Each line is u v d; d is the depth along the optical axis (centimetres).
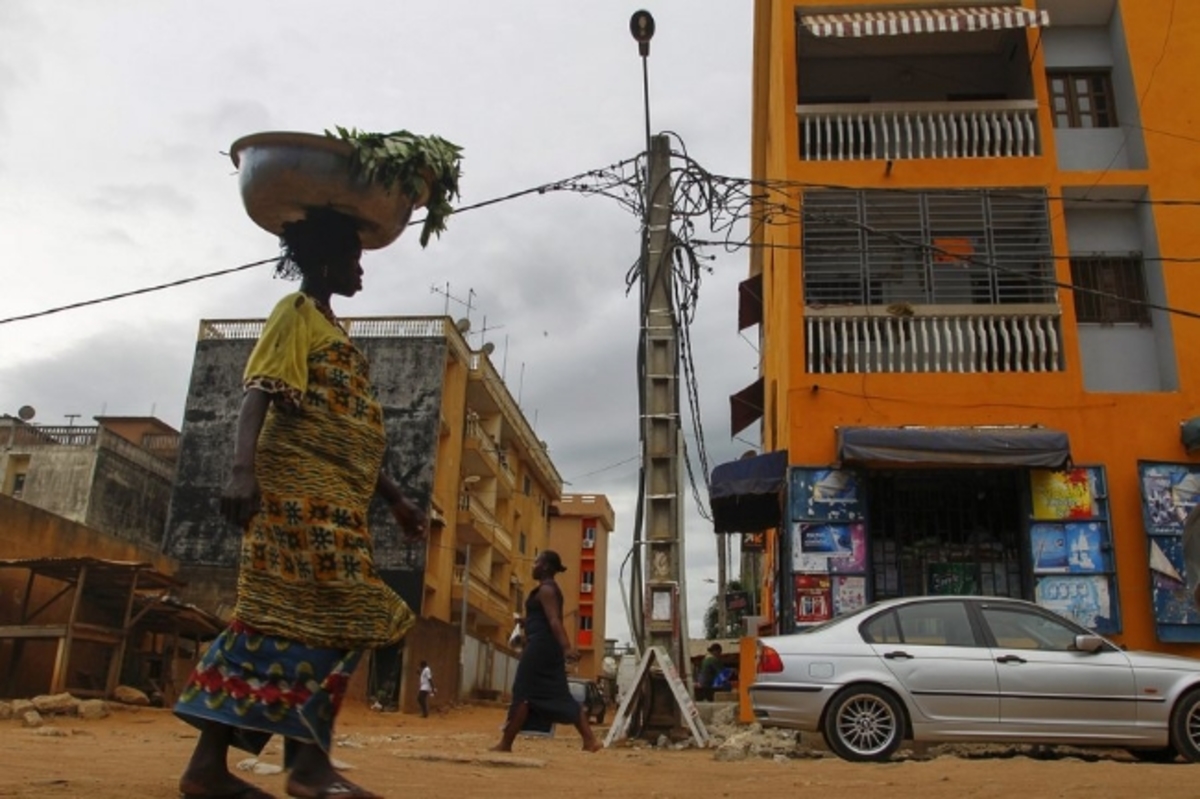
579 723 775
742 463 1321
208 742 267
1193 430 1220
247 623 260
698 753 887
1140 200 1364
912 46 1523
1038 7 1456
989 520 1265
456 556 3550
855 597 1207
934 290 1331
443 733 1519
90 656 1900
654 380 1085
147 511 3017
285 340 271
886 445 1197
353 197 297
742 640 1172
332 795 256
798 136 1415
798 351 1308
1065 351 1287
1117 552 1213
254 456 258
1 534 1770
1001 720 797
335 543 266
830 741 798
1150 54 1412
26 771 384
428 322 3064
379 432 290
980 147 1410
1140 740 798
